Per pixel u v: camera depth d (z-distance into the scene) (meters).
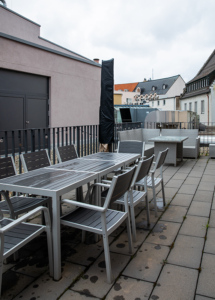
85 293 1.97
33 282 2.12
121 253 2.57
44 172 2.90
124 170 3.50
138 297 1.91
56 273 2.13
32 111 9.86
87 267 2.32
